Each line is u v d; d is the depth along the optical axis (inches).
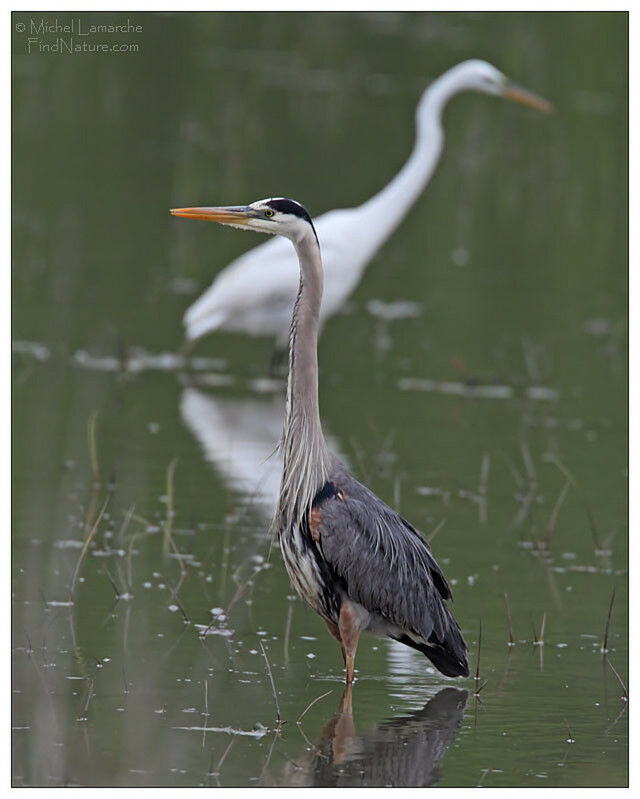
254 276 647.1
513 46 1238.3
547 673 354.6
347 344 725.3
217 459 524.7
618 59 1199.6
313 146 1032.8
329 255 653.3
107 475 498.3
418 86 1192.8
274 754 293.9
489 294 827.4
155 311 738.2
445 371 687.7
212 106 1122.7
